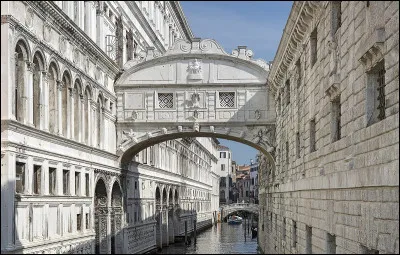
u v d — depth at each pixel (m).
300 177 23.61
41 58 22.48
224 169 147.75
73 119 26.56
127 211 36.38
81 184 27.25
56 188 23.95
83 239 26.92
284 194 29.55
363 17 14.00
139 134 34.28
